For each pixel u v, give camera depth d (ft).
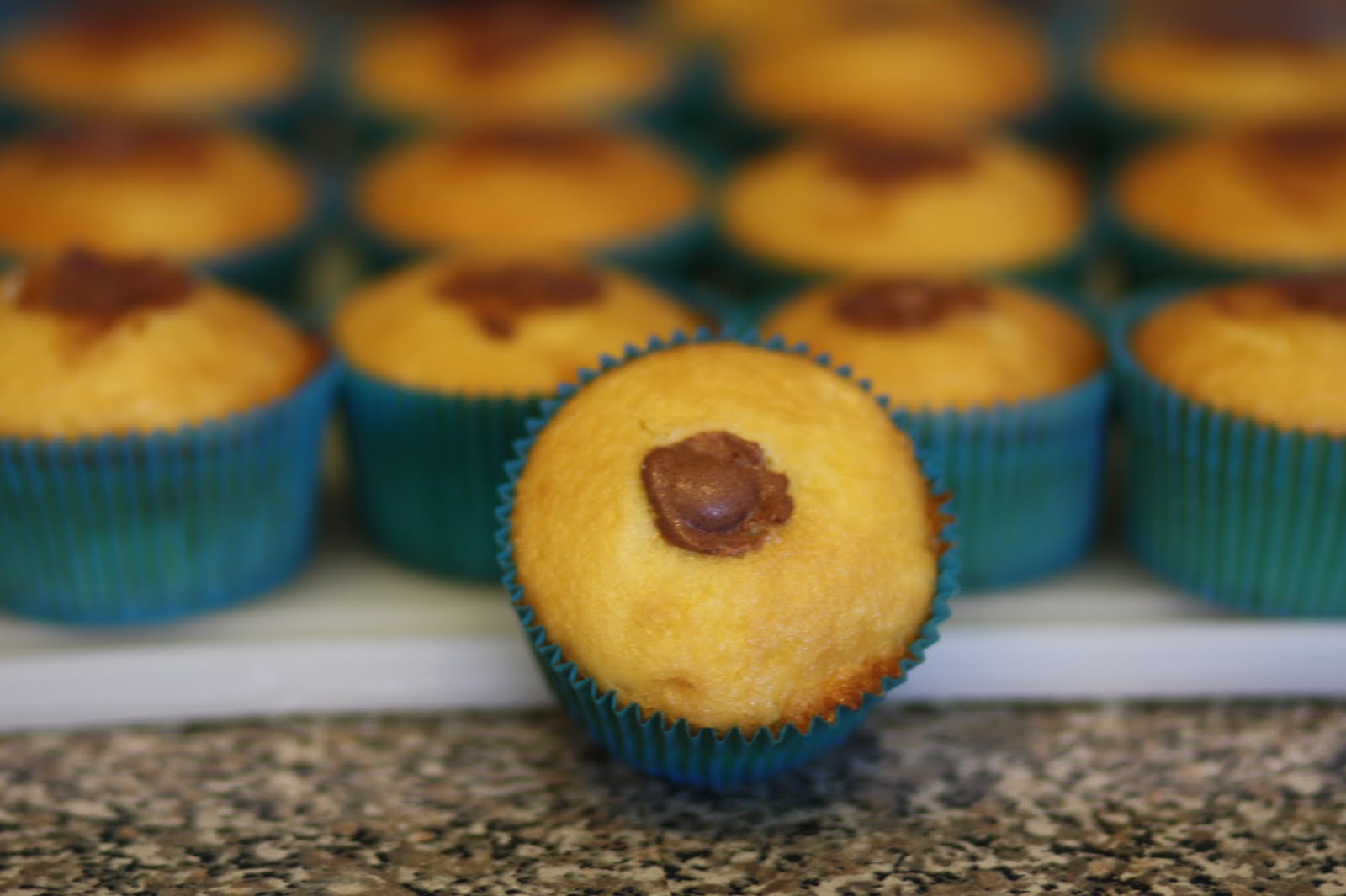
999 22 2.29
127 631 1.37
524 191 1.77
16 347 1.35
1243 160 1.74
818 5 2.39
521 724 1.29
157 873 1.17
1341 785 1.23
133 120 1.84
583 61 2.13
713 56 2.39
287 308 1.86
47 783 1.24
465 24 2.16
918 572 1.21
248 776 1.24
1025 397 1.39
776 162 1.84
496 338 1.41
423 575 1.44
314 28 2.64
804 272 1.71
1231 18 2.14
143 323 1.37
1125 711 1.30
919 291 1.44
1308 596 1.35
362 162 2.11
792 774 1.24
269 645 1.30
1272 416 1.33
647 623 1.16
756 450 1.20
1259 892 1.15
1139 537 1.43
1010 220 1.72
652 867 1.17
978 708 1.30
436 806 1.22
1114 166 2.14
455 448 1.40
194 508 1.35
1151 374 1.39
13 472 1.33
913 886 1.16
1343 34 2.13
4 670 1.28
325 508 1.53
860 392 1.26
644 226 1.78
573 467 1.21
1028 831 1.20
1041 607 1.39
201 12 2.23
